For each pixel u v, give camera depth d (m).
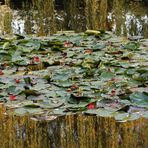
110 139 3.76
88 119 4.01
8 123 4.06
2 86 4.55
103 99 4.11
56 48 6.19
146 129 3.85
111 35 7.34
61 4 13.95
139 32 10.60
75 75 4.89
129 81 4.63
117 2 11.82
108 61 5.50
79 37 7.09
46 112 3.95
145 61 5.52
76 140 3.80
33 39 7.04
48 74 4.98
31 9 12.42
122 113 3.87
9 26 10.55
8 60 5.72
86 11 11.24
